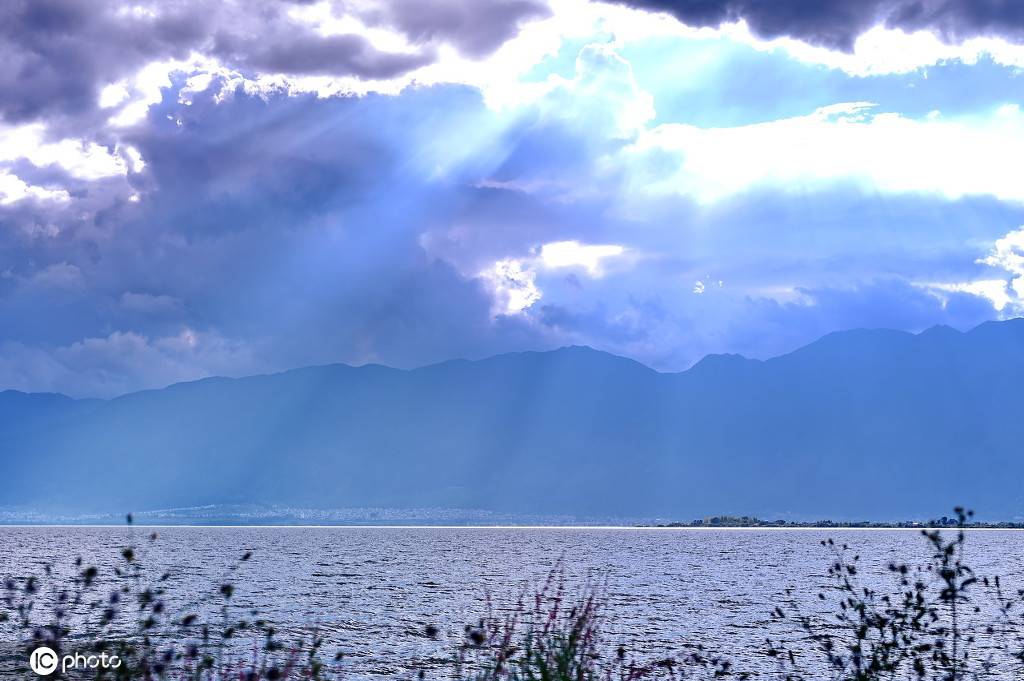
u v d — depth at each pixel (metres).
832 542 11.50
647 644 43.97
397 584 86.69
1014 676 26.58
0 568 86.44
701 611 62.06
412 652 42.06
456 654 40.16
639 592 77.56
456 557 145.00
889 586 69.88
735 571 110.44
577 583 84.75
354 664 37.81
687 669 31.67
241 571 102.12
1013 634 33.38
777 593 76.19
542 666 11.40
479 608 63.34
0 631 22.61
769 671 35.66
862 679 11.19
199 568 103.12
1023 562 126.88
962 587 10.59
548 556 150.88
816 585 81.88
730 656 40.28
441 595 74.69
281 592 76.44
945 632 11.01
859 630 11.14
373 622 55.16
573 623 12.00
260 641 39.44
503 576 97.75
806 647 43.31
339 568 112.38
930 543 10.74
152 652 9.34
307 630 49.75
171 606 53.81
